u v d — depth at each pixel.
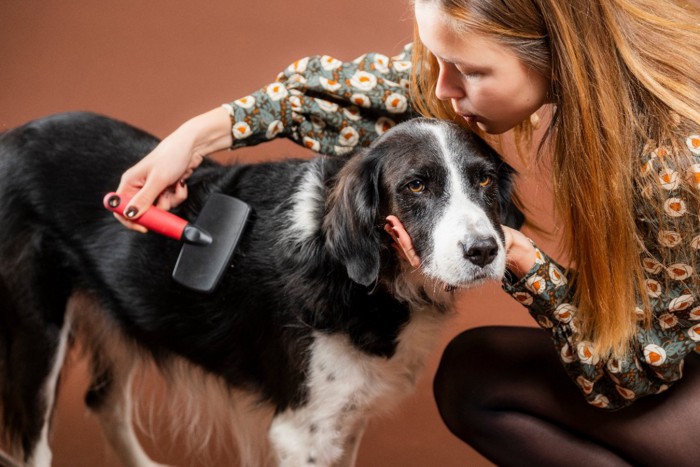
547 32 1.81
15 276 2.34
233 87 4.32
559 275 1.99
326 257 2.11
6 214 2.33
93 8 4.80
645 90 1.83
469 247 1.87
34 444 2.42
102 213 2.35
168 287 2.30
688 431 2.06
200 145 2.25
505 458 2.28
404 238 1.98
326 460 2.24
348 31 4.62
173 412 2.79
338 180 2.13
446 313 2.21
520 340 2.28
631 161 1.84
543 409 2.20
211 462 2.76
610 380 2.06
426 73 2.24
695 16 1.97
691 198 1.79
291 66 2.42
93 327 2.50
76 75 4.39
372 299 2.11
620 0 1.84
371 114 2.42
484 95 1.88
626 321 1.92
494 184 2.11
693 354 2.19
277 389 2.22
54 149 2.39
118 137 2.43
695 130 1.79
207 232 2.18
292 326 2.14
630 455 2.14
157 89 4.32
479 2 1.75
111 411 2.65
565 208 1.94
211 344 2.30
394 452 2.78
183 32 4.67
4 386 2.41
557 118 1.93
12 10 4.75
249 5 4.83
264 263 2.18
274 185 2.28
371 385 2.19
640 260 1.91
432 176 2.01
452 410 2.31
